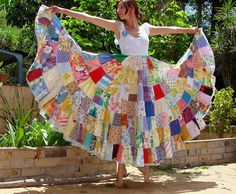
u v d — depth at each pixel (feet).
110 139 15.11
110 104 15.29
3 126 21.38
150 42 22.00
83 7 21.40
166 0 24.11
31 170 15.37
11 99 22.15
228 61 40.19
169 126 16.05
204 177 18.29
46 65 14.69
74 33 20.98
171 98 16.22
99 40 21.26
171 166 20.75
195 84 16.94
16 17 41.57
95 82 15.31
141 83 15.20
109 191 14.56
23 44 52.19
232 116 27.89
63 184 15.58
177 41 22.59
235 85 41.16
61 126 14.87
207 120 30.73
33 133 16.28
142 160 14.73
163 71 16.07
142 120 14.90
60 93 14.93
